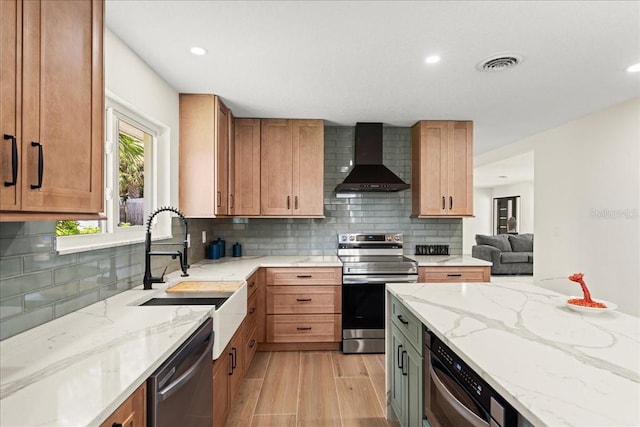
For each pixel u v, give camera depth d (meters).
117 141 2.10
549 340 1.21
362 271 3.29
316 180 3.61
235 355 2.26
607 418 0.74
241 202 3.54
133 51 2.15
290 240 3.92
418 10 1.73
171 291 2.24
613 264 3.49
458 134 3.70
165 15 1.77
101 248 1.82
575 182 3.97
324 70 2.44
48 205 1.03
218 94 2.92
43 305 1.43
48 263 1.46
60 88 1.08
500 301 1.79
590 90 2.83
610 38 2.00
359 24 1.86
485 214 11.82
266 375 2.83
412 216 3.89
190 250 3.19
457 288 2.12
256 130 3.58
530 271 7.27
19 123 0.92
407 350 1.83
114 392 0.89
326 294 3.29
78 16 1.17
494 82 2.65
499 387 0.90
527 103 3.14
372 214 3.96
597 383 0.90
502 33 1.95
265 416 2.25
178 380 1.23
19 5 0.93
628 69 2.42
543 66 2.37
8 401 0.85
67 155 1.11
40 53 1.00
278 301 3.26
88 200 1.22
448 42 2.05
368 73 2.49
